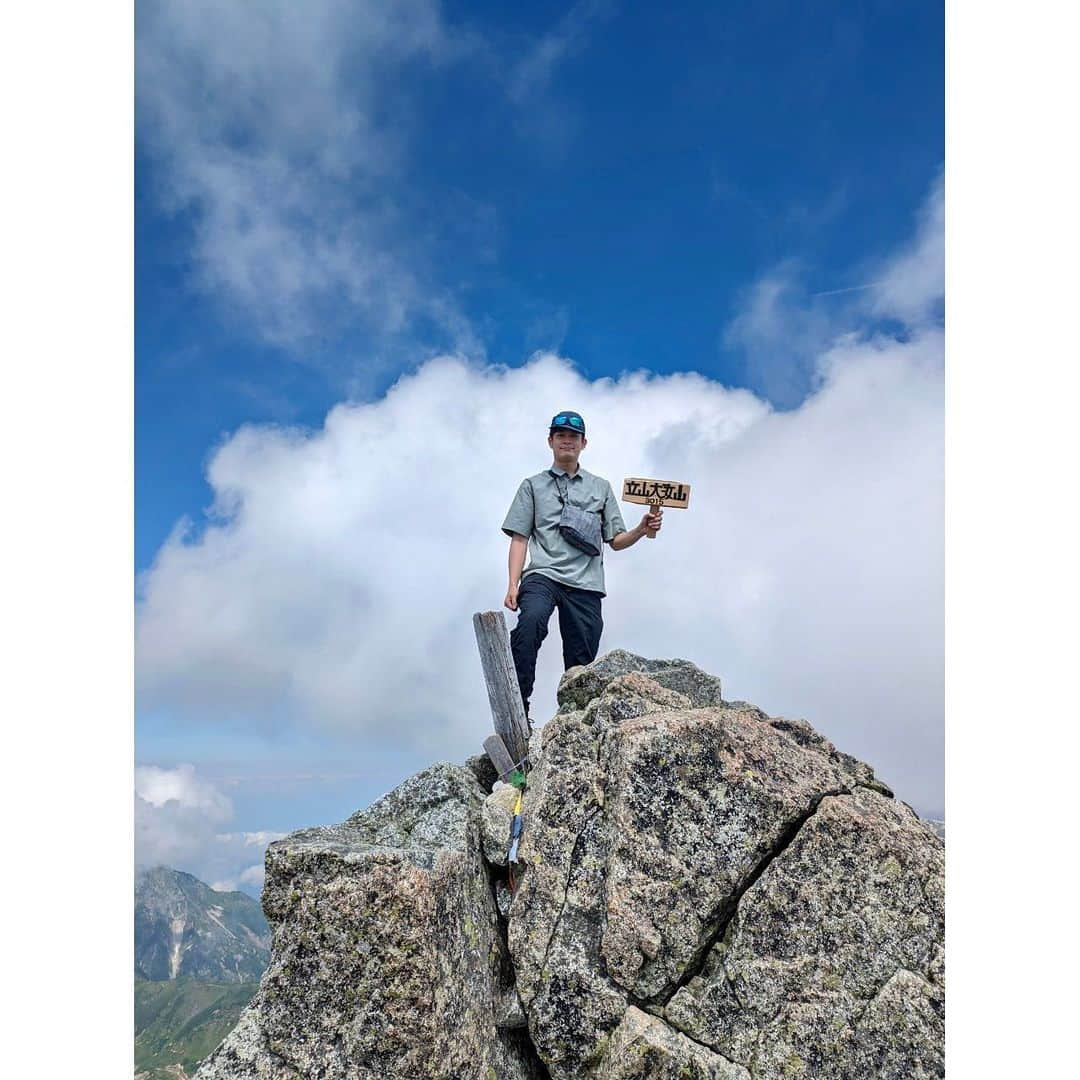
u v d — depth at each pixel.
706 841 3.86
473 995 3.82
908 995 3.61
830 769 4.11
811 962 3.68
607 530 5.56
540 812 4.12
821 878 3.77
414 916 3.63
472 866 4.15
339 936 3.63
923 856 3.80
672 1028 3.66
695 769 3.95
